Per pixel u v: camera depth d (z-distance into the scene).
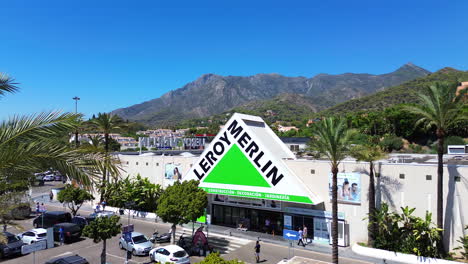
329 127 23.77
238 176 32.16
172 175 41.09
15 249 26.30
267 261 24.66
